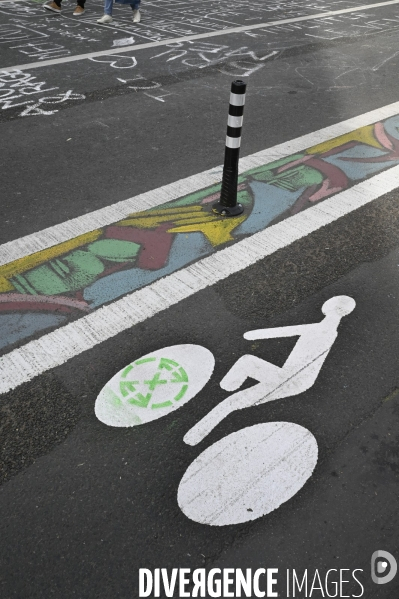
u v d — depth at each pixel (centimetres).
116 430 281
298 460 269
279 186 532
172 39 1054
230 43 1036
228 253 429
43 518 240
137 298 376
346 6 1461
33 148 590
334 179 549
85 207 483
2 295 374
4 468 261
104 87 779
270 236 453
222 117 688
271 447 274
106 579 221
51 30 1105
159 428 283
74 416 288
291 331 351
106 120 668
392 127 676
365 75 876
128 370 317
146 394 302
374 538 237
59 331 344
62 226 454
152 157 579
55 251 421
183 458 268
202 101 739
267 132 652
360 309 373
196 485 256
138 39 1048
